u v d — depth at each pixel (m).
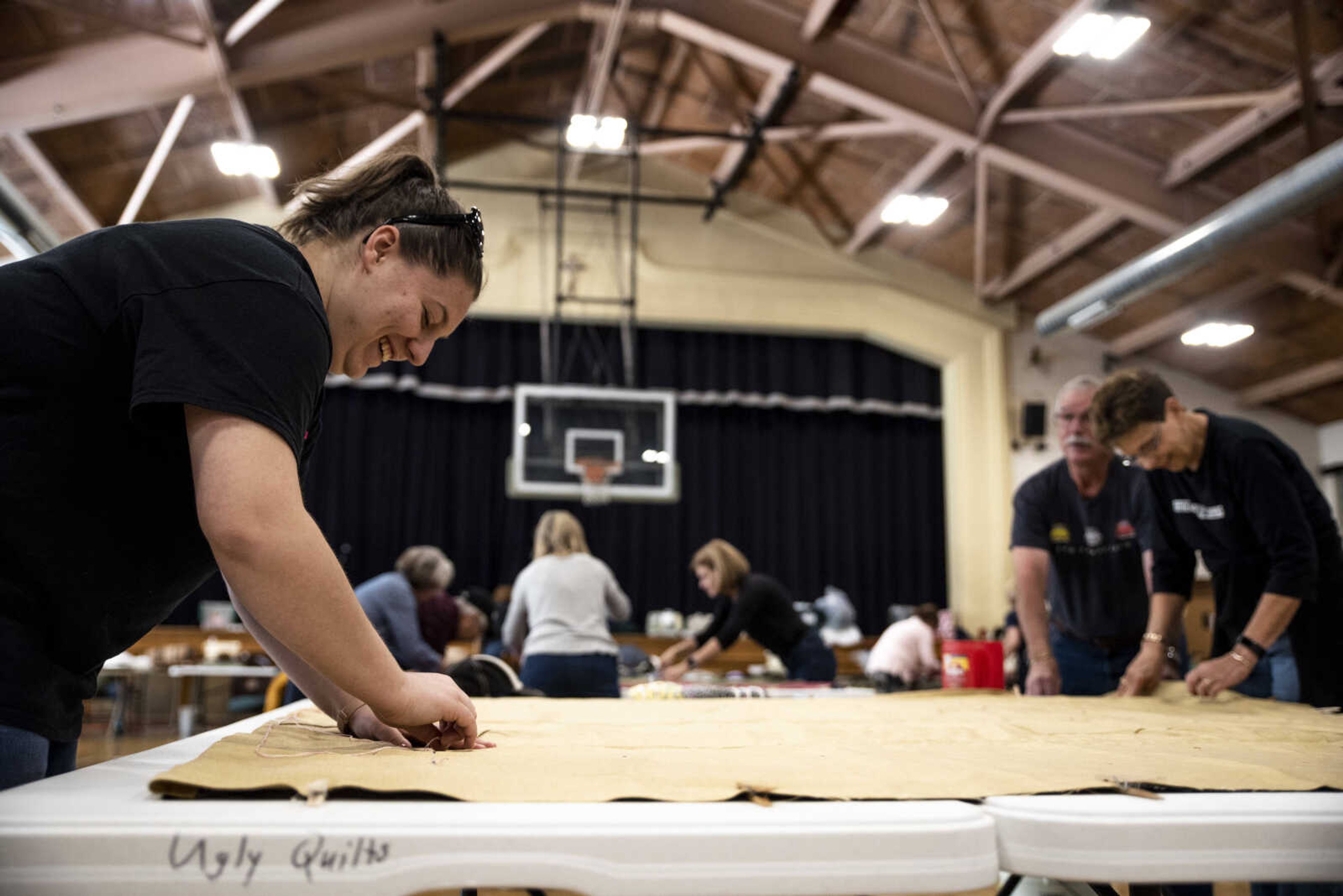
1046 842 0.58
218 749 0.71
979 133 6.88
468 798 0.58
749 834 0.54
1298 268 6.97
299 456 0.76
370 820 0.53
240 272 0.72
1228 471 1.84
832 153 8.12
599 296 8.75
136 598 0.80
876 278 9.31
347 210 0.87
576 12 6.52
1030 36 6.16
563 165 8.64
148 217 7.85
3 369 0.71
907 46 6.72
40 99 5.66
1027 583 2.56
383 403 8.95
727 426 9.61
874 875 0.55
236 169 6.30
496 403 9.16
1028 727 1.14
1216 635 2.07
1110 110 6.27
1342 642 1.84
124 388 0.74
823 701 1.70
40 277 0.73
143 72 5.81
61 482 0.72
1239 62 5.86
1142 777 0.69
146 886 0.50
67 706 0.77
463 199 8.68
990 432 9.19
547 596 3.38
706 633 4.11
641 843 0.53
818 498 9.66
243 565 0.66
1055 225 8.03
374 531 8.73
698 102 8.08
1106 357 9.59
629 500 7.76
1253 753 0.88
